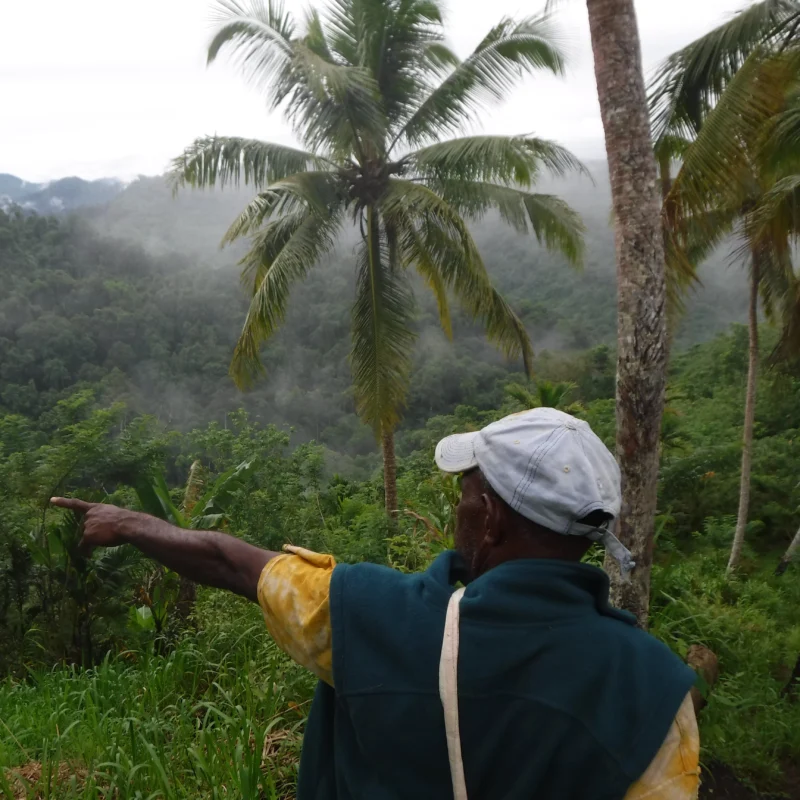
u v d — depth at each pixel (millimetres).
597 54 3916
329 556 1213
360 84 10508
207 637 4902
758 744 4402
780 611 7699
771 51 5484
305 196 11281
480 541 1196
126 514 1361
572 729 980
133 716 3596
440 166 12305
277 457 9867
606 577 1115
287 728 3666
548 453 1118
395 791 1035
